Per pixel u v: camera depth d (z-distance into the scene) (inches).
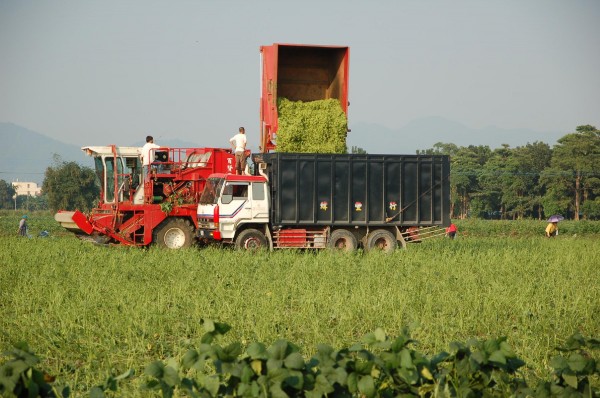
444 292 2180.1
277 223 3614.7
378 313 1845.5
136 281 2498.8
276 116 3663.9
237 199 3582.7
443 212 3772.1
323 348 711.1
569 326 1747.0
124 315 1768.0
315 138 3681.1
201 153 3956.7
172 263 2940.5
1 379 639.8
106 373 1277.1
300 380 667.4
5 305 2089.1
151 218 3774.6
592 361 741.3
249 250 3400.6
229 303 2015.3
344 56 3703.3
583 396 744.3
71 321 1697.8
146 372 682.8
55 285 2263.8
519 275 2748.5
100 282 2386.8
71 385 1227.2
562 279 2568.9
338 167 3654.0
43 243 4301.2
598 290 2327.8
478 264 3063.5
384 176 3693.4
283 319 1793.8
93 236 3772.1
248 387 663.8
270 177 3654.0
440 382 748.6
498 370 757.3
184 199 3873.0
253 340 1569.9
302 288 2301.9
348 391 706.8
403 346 723.4
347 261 3063.5
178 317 1839.3
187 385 699.4
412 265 2957.7
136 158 3932.1
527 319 1792.6
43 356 1437.0
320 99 3875.5
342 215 3663.9
